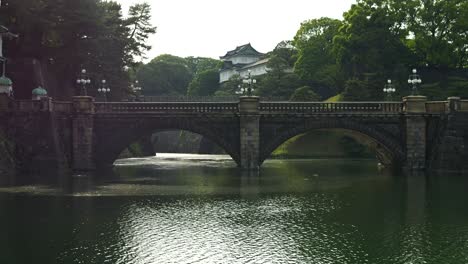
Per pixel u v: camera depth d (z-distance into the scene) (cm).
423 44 8606
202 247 2014
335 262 1827
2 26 5484
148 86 14900
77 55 6406
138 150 9206
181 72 16112
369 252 1948
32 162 4912
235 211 2755
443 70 8762
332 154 8062
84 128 5138
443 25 8550
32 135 5006
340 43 8856
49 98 5062
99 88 6994
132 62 7975
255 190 3628
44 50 6588
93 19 6259
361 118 5266
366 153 7950
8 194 3338
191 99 8581
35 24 5944
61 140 5141
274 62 10638
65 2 6150
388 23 8556
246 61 15950
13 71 6131
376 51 8356
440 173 4906
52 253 1920
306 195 3369
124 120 5250
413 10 8781
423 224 2425
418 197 3262
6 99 5041
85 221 2466
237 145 5269
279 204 2994
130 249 1980
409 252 1947
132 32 8344
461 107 5103
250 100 5172
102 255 1898
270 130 5266
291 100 8788
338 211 2762
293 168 5722
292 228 2344
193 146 11606
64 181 4128
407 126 5206
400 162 5325
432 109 5266
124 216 2597
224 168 5816
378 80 8044
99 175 4703
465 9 8312
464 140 5053
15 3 5756
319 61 10256
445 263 1817
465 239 2141
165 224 2414
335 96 9269
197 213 2692
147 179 4394
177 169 5684
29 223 2417
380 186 3847
